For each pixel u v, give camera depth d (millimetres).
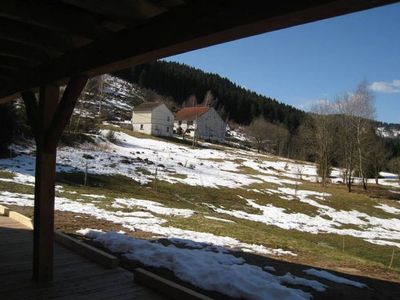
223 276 5672
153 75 110375
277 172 43906
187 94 110625
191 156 41594
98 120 39719
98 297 4594
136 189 21953
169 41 2721
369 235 20719
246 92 123688
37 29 3695
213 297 5188
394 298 6340
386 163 56438
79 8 3080
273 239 10930
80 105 41344
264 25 2217
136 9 2781
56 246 6742
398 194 38406
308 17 2062
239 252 8281
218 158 44250
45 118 4746
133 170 26781
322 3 1896
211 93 101062
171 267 6188
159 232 9641
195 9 2539
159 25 2818
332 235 19234
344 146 41656
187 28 2586
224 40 2533
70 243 6617
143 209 13852
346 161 40625
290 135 78000
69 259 6012
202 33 2482
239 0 2268
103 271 5520
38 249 4902
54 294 4598
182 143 55438
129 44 3123
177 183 25781
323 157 42219
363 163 40906
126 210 12906
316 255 9438
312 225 21531
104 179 22344
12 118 23234
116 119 72062
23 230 7746
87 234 8172
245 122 106875
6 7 2949
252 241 10039
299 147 63875
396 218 27906
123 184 22359
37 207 4906
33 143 27453
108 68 3568
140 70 111062
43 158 4824
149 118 63562
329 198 30984
